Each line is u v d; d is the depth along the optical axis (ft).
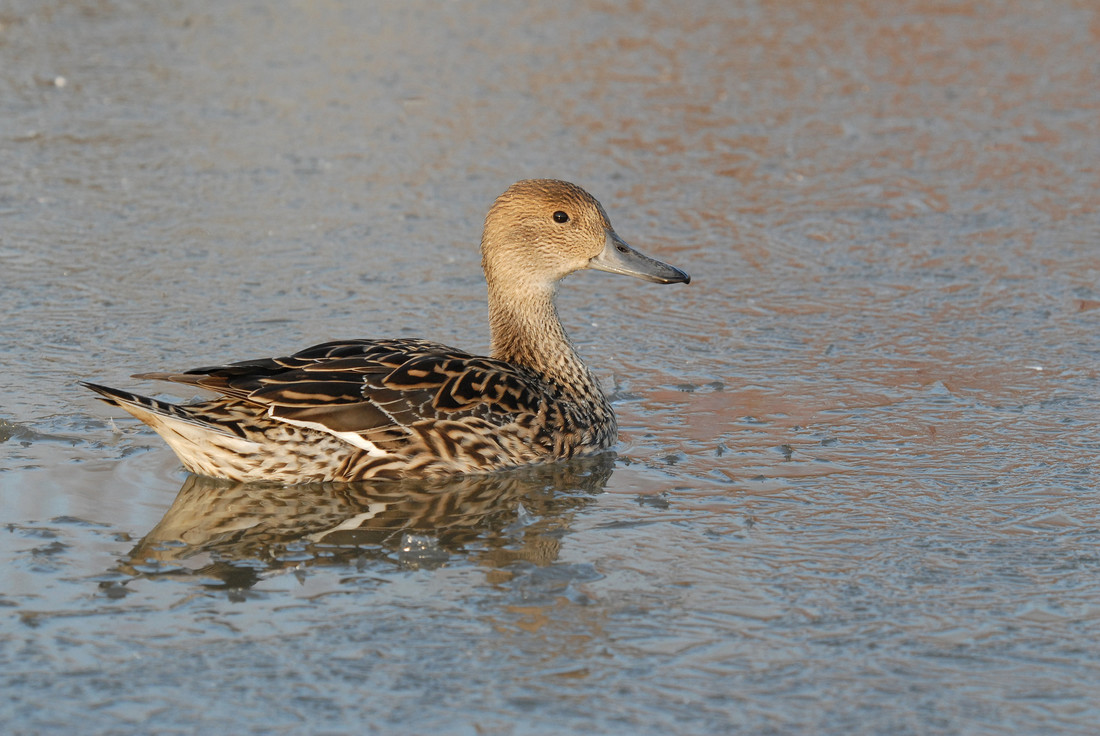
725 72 81.66
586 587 29.40
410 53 85.10
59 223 57.16
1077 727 24.29
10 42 84.84
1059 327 47.09
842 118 73.56
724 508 33.65
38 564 30.12
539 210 38.99
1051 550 31.04
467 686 25.55
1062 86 78.64
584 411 38.17
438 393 35.76
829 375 43.16
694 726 24.38
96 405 39.88
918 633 27.40
